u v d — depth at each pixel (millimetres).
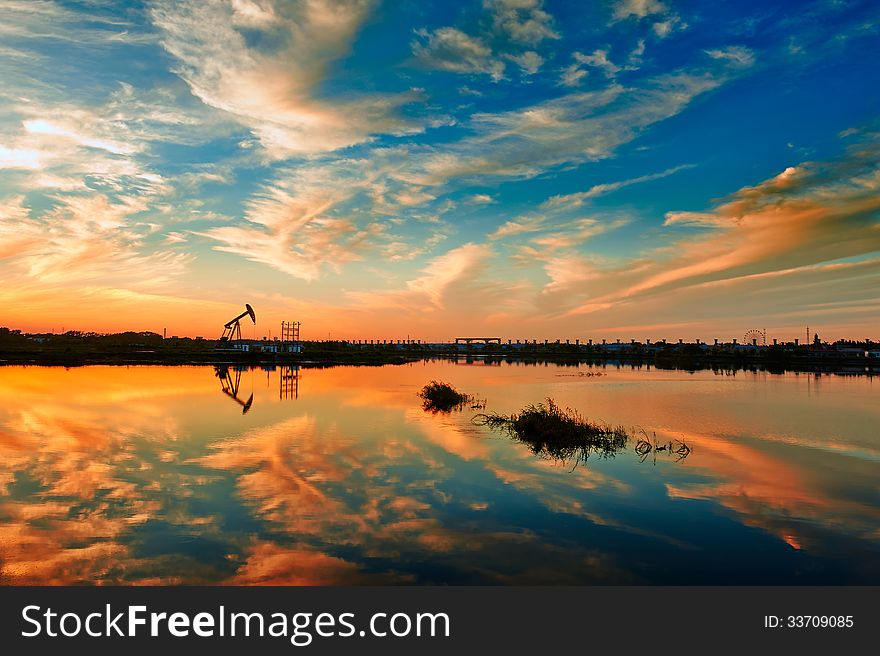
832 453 15375
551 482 12062
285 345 117500
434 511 9984
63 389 31438
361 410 24000
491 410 24484
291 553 8055
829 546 8531
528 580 7344
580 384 42938
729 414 23875
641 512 10062
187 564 7680
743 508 10352
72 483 11469
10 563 7648
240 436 17094
